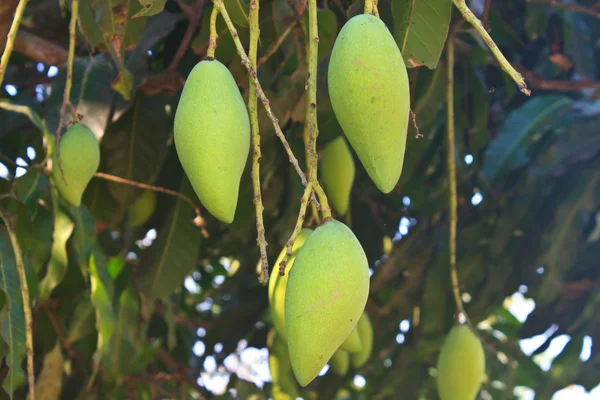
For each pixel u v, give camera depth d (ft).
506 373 6.51
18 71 5.50
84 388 4.99
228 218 2.74
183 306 6.68
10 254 3.85
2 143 5.17
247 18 3.35
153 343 5.82
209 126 2.72
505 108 6.08
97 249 4.34
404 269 6.10
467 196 5.74
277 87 4.30
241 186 4.64
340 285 2.62
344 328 2.64
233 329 6.43
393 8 3.39
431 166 5.76
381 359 6.29
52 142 4.06
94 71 4.43
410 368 6.09
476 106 5.33
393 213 5.95
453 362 4.21
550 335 5.82
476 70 5.21
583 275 5.70
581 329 5.67
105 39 3.90
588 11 5.40
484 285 5.65
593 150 5.22
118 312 4.81
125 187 4.53
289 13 4.22
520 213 5.45
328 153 4.26
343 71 2.71
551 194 5.48
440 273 5.64
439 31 3.37
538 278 5.53
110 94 4.39
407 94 2.74
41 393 4.53
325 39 4.13
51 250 4.14
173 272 4.70
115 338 4.77
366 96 2.68
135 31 3.97
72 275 4.52
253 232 5.32
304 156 4.64
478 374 4.21
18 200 3.92
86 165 3.56
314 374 2.64
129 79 4.10
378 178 2.72
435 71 4.80
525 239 5.55
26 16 4.93
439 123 5.45
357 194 5.68
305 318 2.62
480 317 5.66
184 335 6.24
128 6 3.84
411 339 6.12
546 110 5.44
